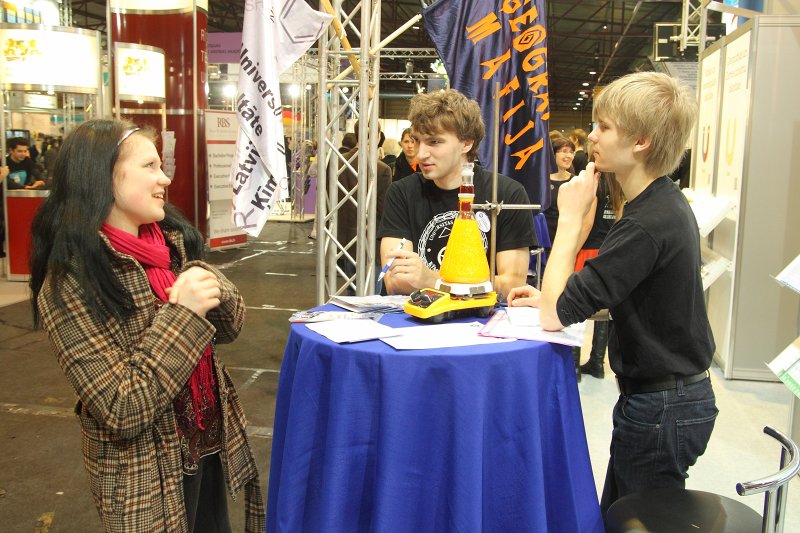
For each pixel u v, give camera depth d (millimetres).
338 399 1341
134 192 1335
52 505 2586
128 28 8031
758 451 3104
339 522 1346
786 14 4055
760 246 3992
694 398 1512
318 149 3885
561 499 1438
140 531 1294
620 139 1474
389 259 1948
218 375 1500
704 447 1559
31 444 3143
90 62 6348
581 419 1520
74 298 1262
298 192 13578
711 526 1350
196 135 8234
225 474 1508
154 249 1398
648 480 1570
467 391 1296
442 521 1334
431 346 1350
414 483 1324
